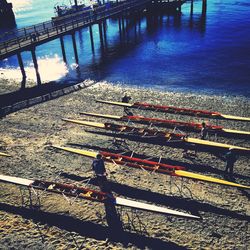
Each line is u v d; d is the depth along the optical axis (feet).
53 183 41.83
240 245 33.73
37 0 444.14
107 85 94.38
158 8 211.00
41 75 110.22
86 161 51.60
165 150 54.29
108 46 148.97
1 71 119.65
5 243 35.19
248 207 39.22
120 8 163.84
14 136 62.18
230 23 171.83
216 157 51.29
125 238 35.17
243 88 86.02
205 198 41.16
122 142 57.82
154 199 41.27
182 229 36.24
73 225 37.50
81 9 174.50
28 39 103.35
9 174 48.70
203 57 118.62
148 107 73.05
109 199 38.17
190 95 82.99
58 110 75.31
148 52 131.64
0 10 221.87
